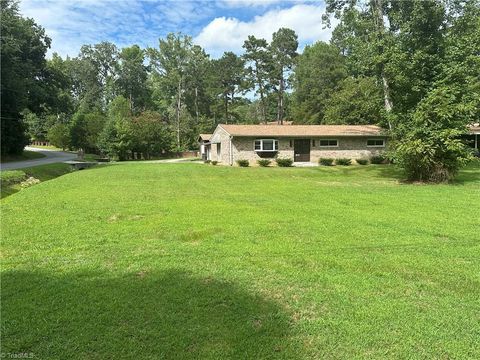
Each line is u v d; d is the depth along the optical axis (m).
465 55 15.23
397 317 3.59
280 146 27.50
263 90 62.09
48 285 4.29
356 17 18.66
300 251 5.62
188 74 65.06
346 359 2.94
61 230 6.88
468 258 5.32
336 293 4.12
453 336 3.27
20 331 3.29
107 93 73.25
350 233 6.68
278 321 3.49
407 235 6.55
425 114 14.61
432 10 15.19
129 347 3.05
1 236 6.42
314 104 48.50
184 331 3.29
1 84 30.00
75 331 3.28
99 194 11.83
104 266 4.95
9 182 15.15
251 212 8.71
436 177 15.27
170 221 7.67
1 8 30.30
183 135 57.56
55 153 48.19
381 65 17.28
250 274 4.65
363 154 28.22
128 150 42.94
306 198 11.07
